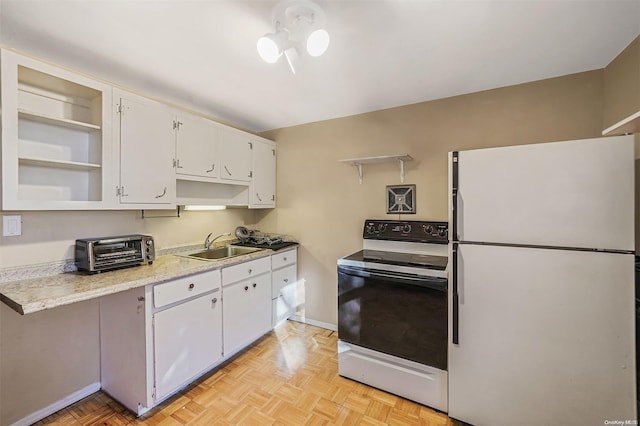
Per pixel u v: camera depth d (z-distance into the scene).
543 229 1.43
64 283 1.54
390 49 1.62
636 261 1.47
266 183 3.08
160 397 1.73
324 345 2.59
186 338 1.90
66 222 1.79
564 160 1.39
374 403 1.83
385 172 2.62
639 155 1.49
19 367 1.61
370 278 1.98
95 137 1.78
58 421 1.67
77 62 1.73
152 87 2.10
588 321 1.35
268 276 2.68
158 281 1.72
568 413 1.40
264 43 1.29
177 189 2.48
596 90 1.87
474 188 1.58
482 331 1.58
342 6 1.26
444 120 2.35
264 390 1.96
